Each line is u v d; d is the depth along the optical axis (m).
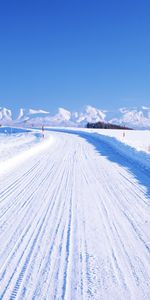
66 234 7.38
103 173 15.82
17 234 7.37
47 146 31.94
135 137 54.91
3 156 20.56
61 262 5.95
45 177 14.67
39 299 4.74
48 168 17.41
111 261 6.02
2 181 13.77
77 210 9.37
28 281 5.26
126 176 15.04
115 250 6.52
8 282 5.22
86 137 48.56
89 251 6.45
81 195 11.23
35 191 11.84
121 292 4.95
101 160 20.95
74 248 6.59
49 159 21.41
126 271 5.64
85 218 8.60
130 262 5.99
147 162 18.42
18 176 14.98
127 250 6.53
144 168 17.58
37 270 5.64
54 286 5.11
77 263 5.92
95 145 33.78
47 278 5.36
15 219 8.48
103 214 8.98
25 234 7.38
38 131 66.19
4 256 6.20
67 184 13.11
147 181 13.88
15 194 11.36
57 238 7.13
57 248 6.58
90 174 15.52
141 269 5.72
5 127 91.25
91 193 11.55
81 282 5.24
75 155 23.94
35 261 5.98
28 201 10.38
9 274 5.49
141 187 12.64
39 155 23.91
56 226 7.93
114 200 10.55
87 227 7.88
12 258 6.11
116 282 5.25
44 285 5.14
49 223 8.16
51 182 13.52
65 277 5.40
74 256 6.21
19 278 5.35
